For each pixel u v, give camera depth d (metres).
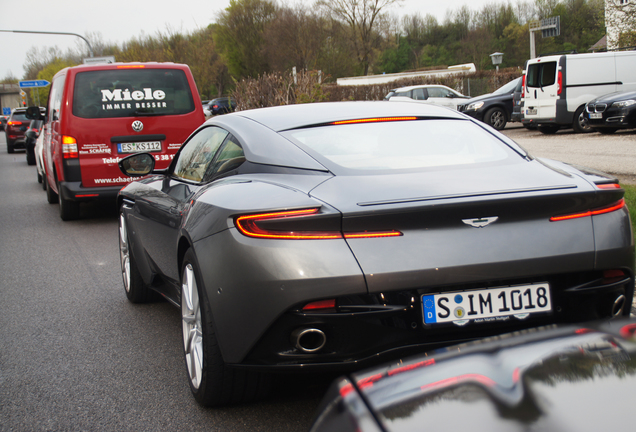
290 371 2.34
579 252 2.33
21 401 3.06
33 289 5.33
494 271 2.25
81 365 3.51
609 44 22.89
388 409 1.25
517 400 1.16
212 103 42.78
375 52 53.78
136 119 8.24
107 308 4.65
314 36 53.09
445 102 23.75
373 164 2.71
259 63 62.03
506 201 2.26
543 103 16.91
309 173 2.66
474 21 80.06
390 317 2.26
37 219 9.34
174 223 3.35
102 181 8.19
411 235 2.25
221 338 2.44
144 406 2.93
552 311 2.36
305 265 2.21
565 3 67.81
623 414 1.06
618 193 2.47
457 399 1.22
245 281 2.30
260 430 2.62
